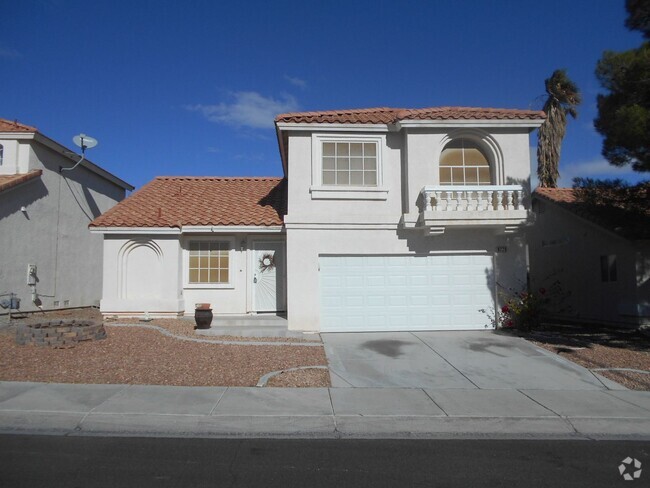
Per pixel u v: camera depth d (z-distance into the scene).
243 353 10.73
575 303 17.02
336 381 8.93
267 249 16.00
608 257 15.44
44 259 17.55
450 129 13.58
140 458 5.59
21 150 16.75
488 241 13.96
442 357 10.77
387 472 5.28
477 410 7.38
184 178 19.86
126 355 10.25
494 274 13.91
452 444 6.22
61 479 4.98
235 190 18.67
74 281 19.53
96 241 21.33
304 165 13.84
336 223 13.74
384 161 13.95
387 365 10.10
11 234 15.83
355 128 13.80
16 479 4.96
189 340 11.71
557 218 18.05
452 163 13.92
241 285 15.83
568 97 25.09
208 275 15.87
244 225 15.21
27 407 7.11
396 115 13.80
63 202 18.83
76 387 8.17
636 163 11.73
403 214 13.55
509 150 13.70
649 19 10.80
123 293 15.08
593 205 14.34
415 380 9.10
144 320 14.38
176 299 15.03
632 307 14.31
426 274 13.89
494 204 13.52
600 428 6.87
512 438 6.50
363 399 7.88
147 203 16.92
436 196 13.19
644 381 9.04
